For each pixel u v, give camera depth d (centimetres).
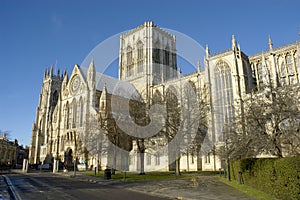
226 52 8769
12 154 17362
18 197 2597
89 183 4456
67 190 3284
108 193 2997
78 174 6962
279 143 3412
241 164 3600
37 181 4825
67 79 12256
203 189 3247
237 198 2470
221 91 8625
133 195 2831
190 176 5494
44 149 12750
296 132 3300
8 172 8438
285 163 2134
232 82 8394
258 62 8981
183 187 3519
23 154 19538
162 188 3434
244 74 8562
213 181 4347
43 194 2852
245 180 3466
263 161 2706
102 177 5725
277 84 7912
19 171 9369
